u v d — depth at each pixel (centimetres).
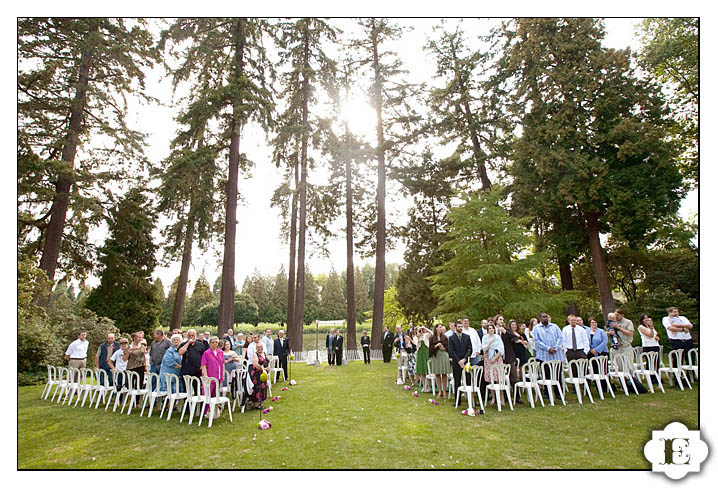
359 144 2233
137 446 601
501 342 855
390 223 2550
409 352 1223
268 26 1855
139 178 2002
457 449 558
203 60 1677
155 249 2397
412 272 2623
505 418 726
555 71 1839
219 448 585
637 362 945
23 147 1473
